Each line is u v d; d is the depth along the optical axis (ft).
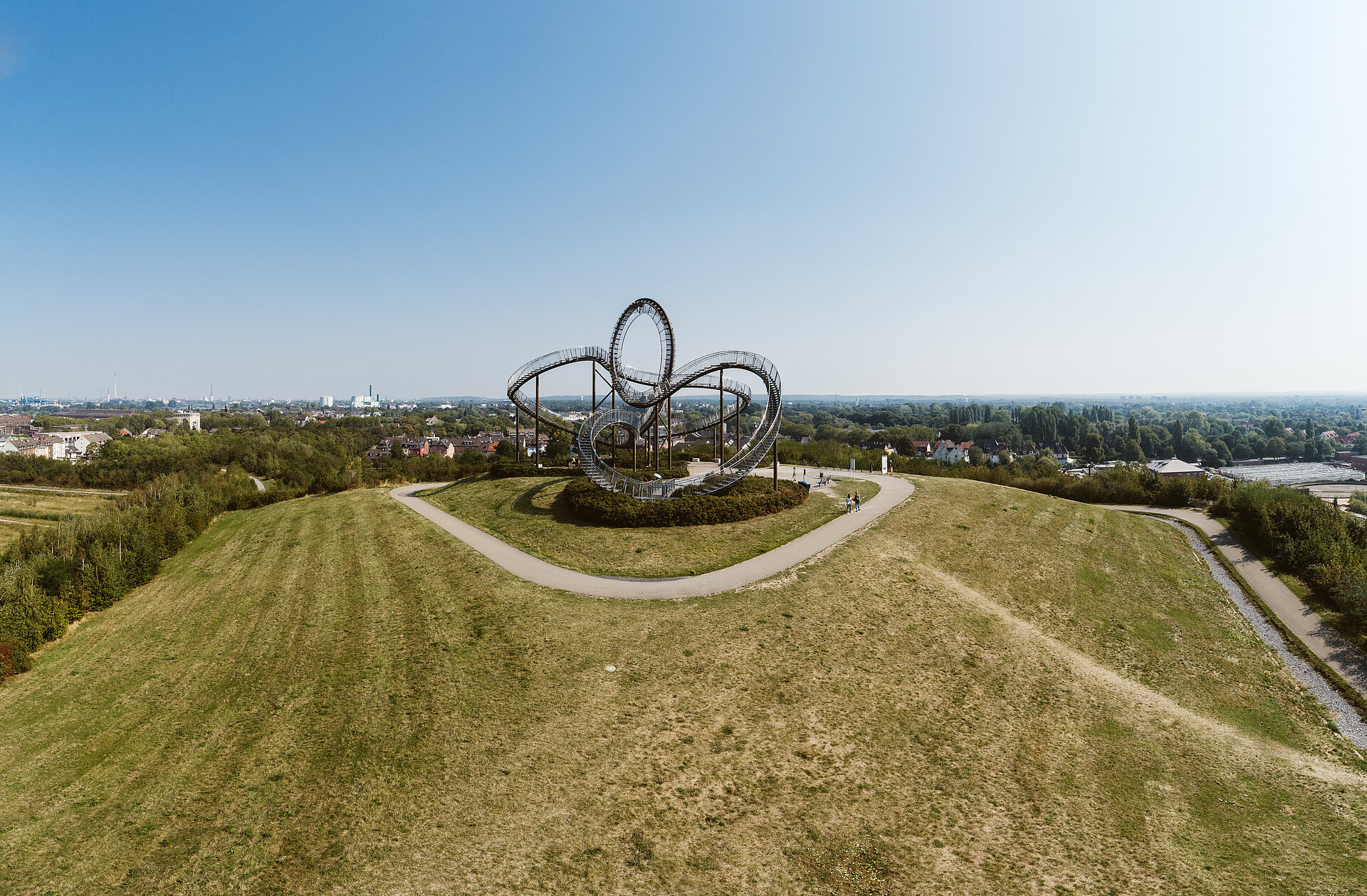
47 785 61.46
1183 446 613.11
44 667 92.32
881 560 114.21
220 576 131.13
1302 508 144.87
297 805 55.57
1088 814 56.95
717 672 75.87
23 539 148.87
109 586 119.75
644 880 47.03
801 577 104.58
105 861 49.88
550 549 125.90
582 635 85.35
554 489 169.48
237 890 46.34
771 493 146.92
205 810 55.72
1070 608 107.86
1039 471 274.77
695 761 60.44
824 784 58.34
